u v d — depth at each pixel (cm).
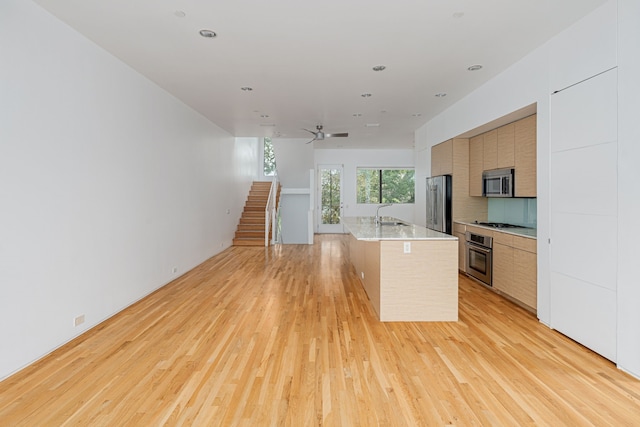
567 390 231
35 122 268
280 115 633
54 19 287
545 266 345
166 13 283
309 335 323
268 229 877
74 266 313
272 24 301
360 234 392
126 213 398
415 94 499
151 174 456
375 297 390
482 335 324
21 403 215
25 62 259
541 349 293
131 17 289
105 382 240
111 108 367
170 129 510
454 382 242
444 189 575
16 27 250
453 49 351
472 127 488
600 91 273
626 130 250
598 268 278
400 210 1137
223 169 789
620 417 203
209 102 550
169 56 370
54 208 289
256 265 643
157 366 263
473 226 516
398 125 718
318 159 1133
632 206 246
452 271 363
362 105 561
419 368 262
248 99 530
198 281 523
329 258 717
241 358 277
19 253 255
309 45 342
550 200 335
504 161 461
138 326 343
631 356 249
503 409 211
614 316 263
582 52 290
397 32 314
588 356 279
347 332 331
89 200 334
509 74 396
